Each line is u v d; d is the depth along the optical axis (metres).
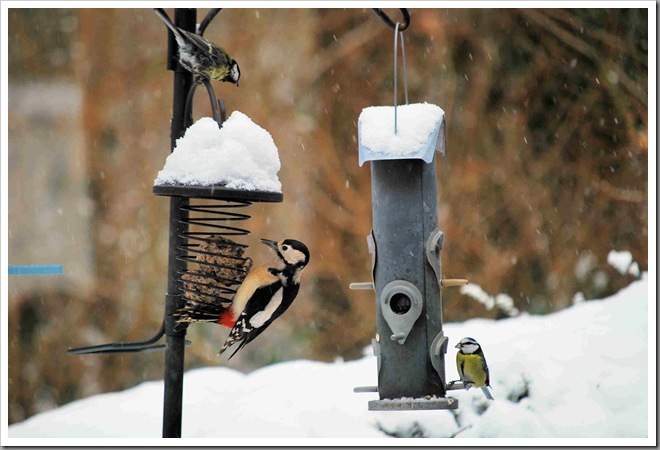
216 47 8.33
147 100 19.34
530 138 18.89
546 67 19.06
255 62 19.27
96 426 9.69
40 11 19.52
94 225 18.73
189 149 7.51
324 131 19.06
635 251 17.88
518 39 19.22
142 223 18.61
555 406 8.91
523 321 10.92
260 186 7.54
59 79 19.42
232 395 9.77
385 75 19.47
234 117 7.79
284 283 8.05
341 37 19.62
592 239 17.97
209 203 17.84
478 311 17.14
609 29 18.83
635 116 18.66
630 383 9.00
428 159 7.71
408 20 8.00
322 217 18.50
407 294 8.12
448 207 18.20
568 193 18.36
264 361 17.53
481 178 18.45
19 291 18.19
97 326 18.20
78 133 19.19
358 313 17.81
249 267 8.23
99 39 19.44
